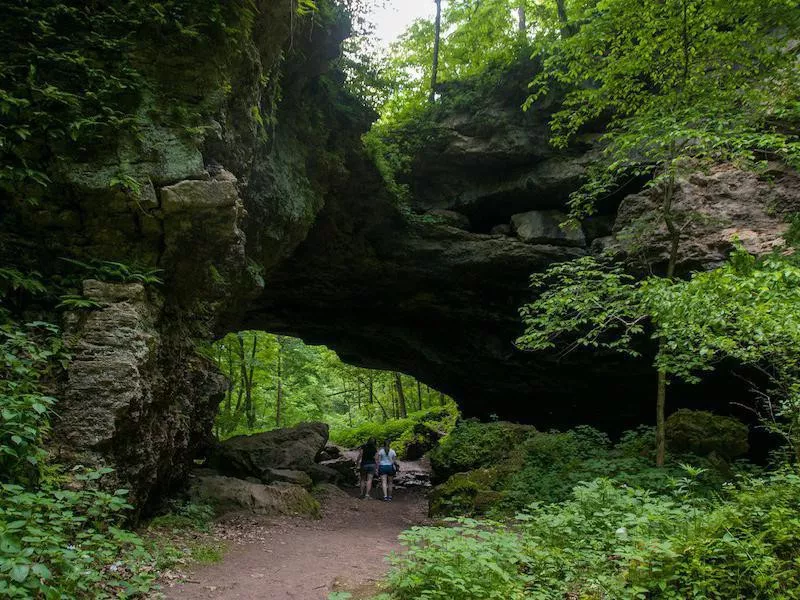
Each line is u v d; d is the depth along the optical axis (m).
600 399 19.05
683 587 4.76
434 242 17.61
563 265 11.27
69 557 4.01
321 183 13.83
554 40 17.05
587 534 6.12
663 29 10.94
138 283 6.64
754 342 7.11
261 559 6.52
